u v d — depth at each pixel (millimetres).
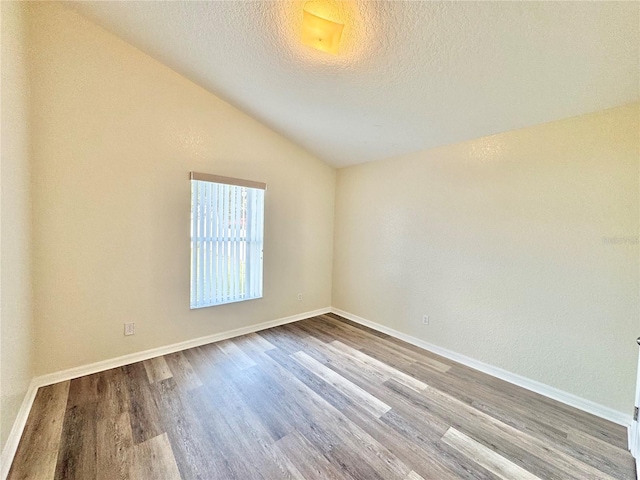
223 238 3098
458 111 2297
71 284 2236
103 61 2283
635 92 1773
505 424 1876
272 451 1591
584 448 1681
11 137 1604
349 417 1897
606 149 1965
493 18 1476
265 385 2256
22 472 1408
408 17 1583
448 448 1649
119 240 2439
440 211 2922
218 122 2945
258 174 3305
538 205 2266
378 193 3572
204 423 1802
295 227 3760
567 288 2145
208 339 3041
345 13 1657
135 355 2580
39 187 2062
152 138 2557
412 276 3199
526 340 2348
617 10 1298
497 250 2506
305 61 2098
